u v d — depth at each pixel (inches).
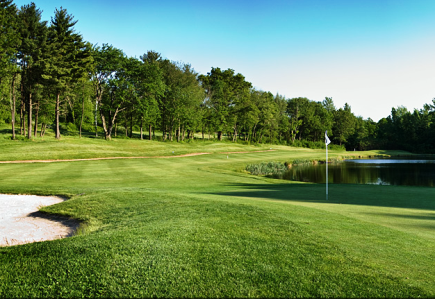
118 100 2132.1
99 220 336.2
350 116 4173.2
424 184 1123.3
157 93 2231.8
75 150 1561.3
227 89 3110.2
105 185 699.4
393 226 297.6
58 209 395.5
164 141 2459.4
